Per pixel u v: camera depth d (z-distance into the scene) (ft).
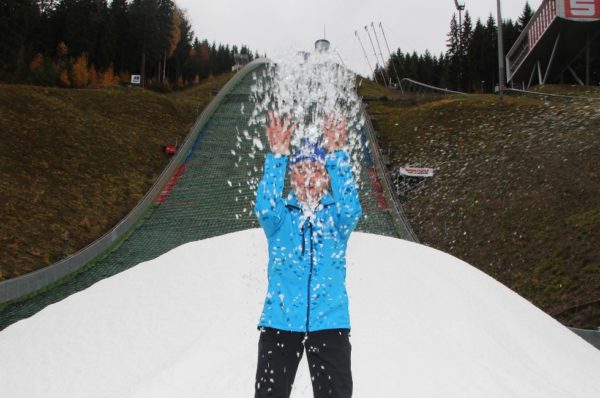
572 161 69.36
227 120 115.85
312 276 8.48
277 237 8.73
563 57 139.33
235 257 18.80
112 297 17.97
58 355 15.52
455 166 82.17
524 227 59.47
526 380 13.70
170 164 88.84
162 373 13.17
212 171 87.04
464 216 66.69
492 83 233.96
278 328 8.42
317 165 8.93
